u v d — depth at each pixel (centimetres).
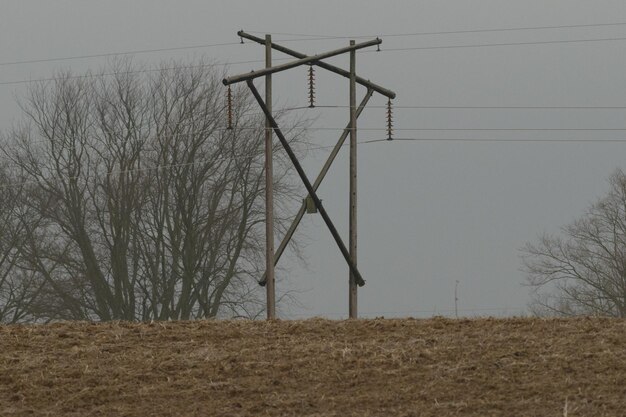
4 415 4369
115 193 13650
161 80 14038
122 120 14088
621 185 13038
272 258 8369
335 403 4366
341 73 8806
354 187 8825
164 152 13675
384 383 4578
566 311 13000
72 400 4516
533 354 4903
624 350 4888
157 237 13650
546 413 4147
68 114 14038
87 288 13700
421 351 4991
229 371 4812
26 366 4959
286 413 4288
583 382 4459
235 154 13600
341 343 5250
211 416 4284
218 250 13462
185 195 13438
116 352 5228
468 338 5278
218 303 13500
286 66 8262
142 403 4469
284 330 5647
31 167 14025
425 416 4169
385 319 5888
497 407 4238
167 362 4959
